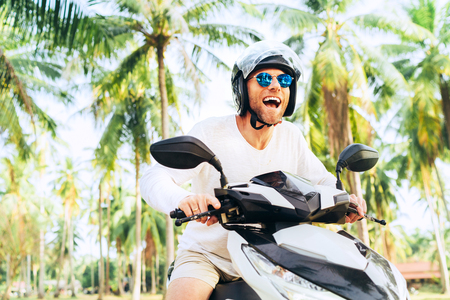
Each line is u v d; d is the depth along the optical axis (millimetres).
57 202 42000
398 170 28297
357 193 13648
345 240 1271
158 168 1648
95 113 17016
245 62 1585
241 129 1772
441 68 15188
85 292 57375
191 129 1813
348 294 1067
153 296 39281
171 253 14453
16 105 10562
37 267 55875
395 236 37156
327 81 12602
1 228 23859
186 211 1309
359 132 15844
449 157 25016
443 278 27469
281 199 1301
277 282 1139
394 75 14039
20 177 30844
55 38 7207
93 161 27953
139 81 17156
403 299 1134
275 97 1595
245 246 1257
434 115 15820
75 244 53875
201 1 13469
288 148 1881
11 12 7008
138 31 13992
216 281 1539
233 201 1310
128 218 37156
